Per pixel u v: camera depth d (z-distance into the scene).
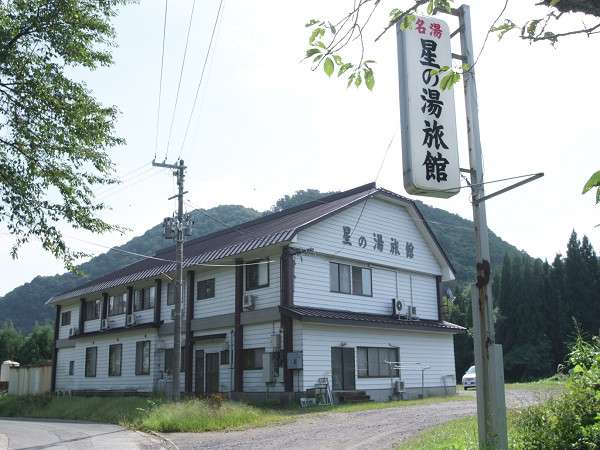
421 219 27.12
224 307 24.58
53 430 17.61
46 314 84.81
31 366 37.91
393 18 4.61
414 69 7.96
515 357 43.50
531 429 8.06
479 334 7.25
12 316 86.06
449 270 28.14
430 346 26.56
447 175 7.79
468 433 9.62
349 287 23.97
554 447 7.46
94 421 21.20
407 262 26.56
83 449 13.02
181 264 21.23
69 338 34.81
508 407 11.52
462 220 60.16
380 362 24.00
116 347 31.19
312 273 22.64
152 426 16.62
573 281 44.34
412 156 7.73
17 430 17.86
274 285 22.47
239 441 13.32
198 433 15.41
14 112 12.85
